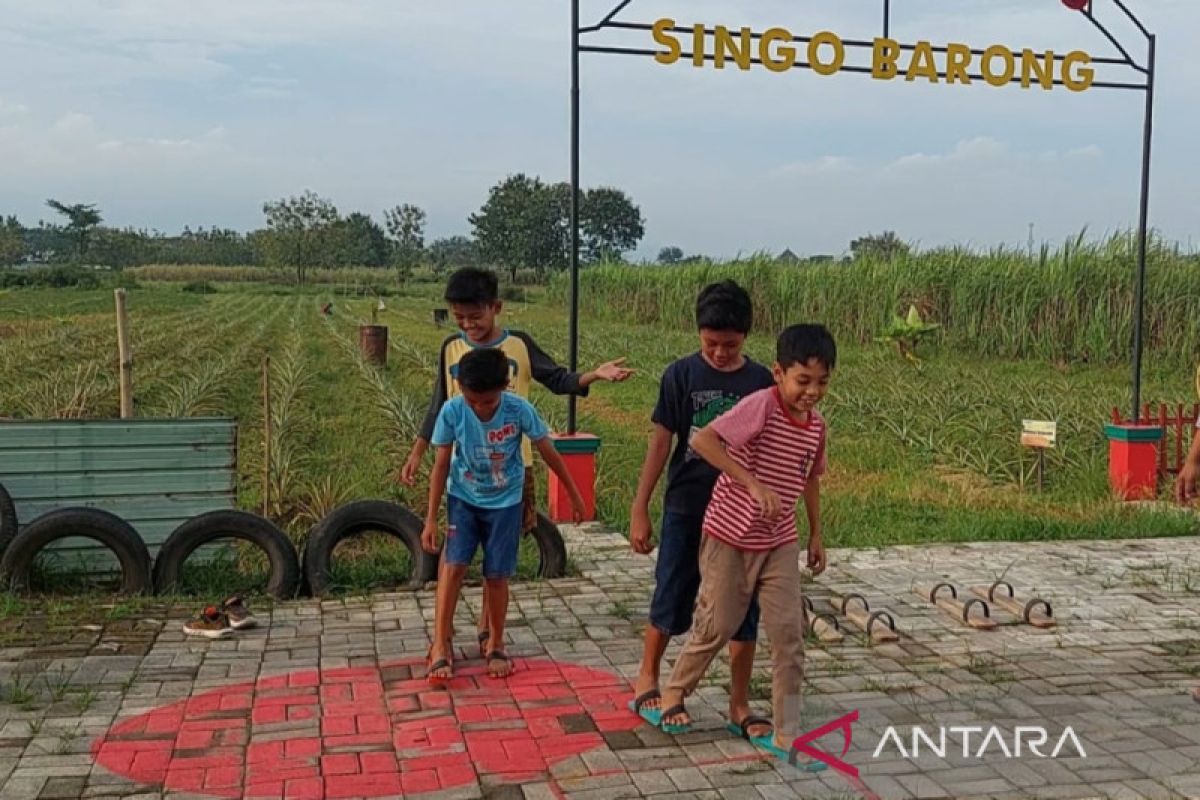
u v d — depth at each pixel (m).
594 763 4.11
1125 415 12.27
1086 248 20.98
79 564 6.56
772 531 4.04
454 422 4.91
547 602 6.36
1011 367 20.31
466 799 3.82
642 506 4.38
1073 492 9.91
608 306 39.50
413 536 6.67
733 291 4.20
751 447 4.03
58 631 5.66
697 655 4.23
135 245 93.19
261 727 4.45
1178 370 19.12
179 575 6.45
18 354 19.28
